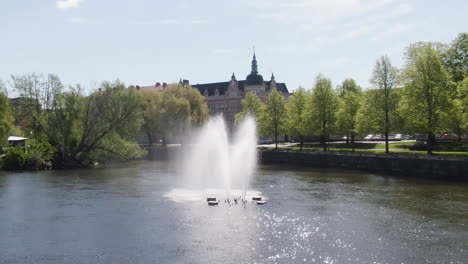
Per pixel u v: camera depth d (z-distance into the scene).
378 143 71.69
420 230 21.58
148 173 51.34
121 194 34.03
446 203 28.58
